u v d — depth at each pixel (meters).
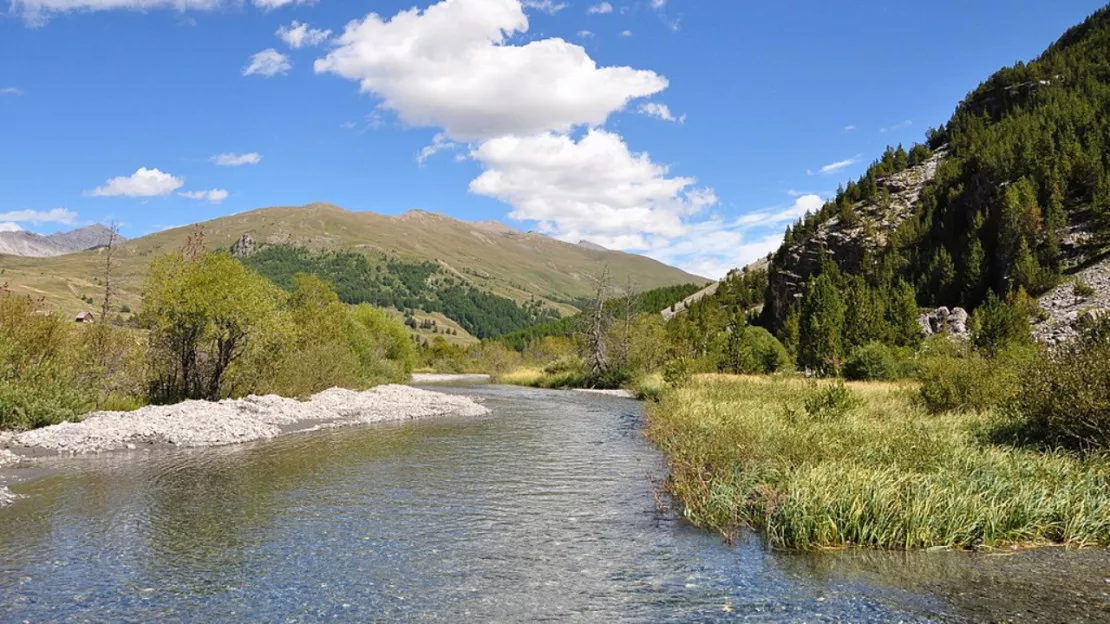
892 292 95.50
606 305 66.94
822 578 8.82
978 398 22.53
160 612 7.63
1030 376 16.58
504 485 15.10
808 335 76.56
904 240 119.44
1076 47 156.62
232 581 8.70
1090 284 75.62
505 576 8.99
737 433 17.31
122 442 19.72
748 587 8.51
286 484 14.95
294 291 51.06
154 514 12.15
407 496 13.90
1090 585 8.39
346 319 50.84
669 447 19.09
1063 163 98.69
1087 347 15.82
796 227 148.62
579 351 71.81
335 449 20.27
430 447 21.03
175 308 27.70
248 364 31.92
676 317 122.88
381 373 55.09
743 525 11.49
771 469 13.10
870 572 9.03
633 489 14.76
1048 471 12.23
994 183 106.31
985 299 88.00
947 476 11.91
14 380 21.05
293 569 9.22
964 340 66.19
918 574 8.91
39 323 24.31
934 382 24.58
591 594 8.30
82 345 25.86
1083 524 10.20
